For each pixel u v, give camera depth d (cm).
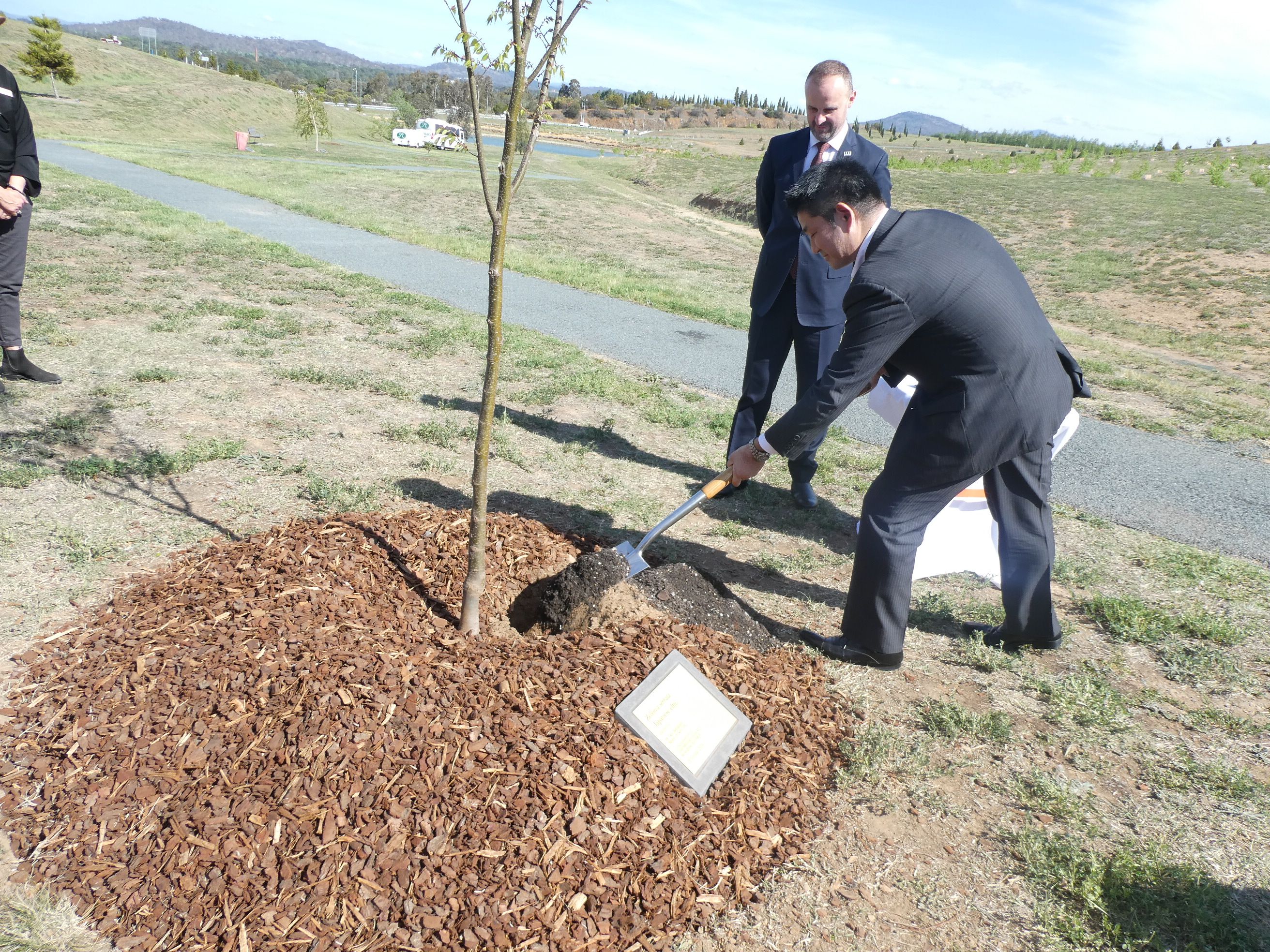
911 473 318
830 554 458
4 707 273
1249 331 1448
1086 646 375
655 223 2403
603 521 459
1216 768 292
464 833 229
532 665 291
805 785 274
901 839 257
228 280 1004
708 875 235
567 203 2597
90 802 236
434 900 213
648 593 345
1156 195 3173
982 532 432
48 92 5247
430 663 286
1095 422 763
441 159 4559
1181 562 461
